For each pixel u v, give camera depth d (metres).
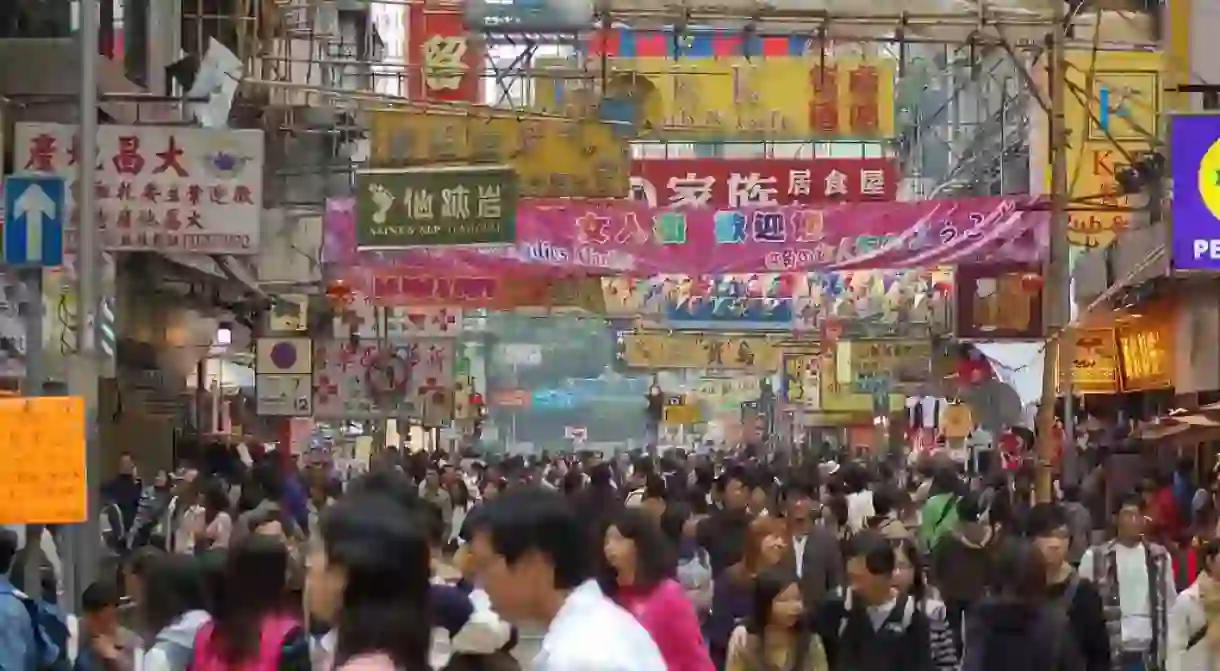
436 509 9.69
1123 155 22.12
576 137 20.25
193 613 8.15
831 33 18.58
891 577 10.67
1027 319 20.27
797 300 29.61
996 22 18.19
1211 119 17.34
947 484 19.67
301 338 27.98
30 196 12.20
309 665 6.88
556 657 5.43
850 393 40.06
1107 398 32.50
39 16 18.97
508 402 75.88
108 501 19.20
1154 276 22.95
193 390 28.25
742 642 9.62
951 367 35.59
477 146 20.23
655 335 41.62
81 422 10.17
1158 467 23.48
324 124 25.59
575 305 25.53
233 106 20.89
